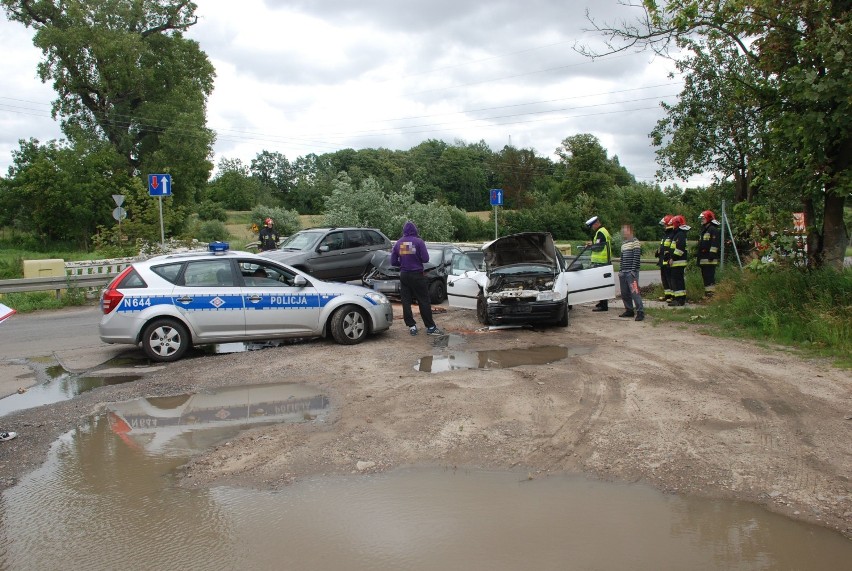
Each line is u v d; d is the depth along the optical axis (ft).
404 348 30.42
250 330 30.01
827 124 31.14
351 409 20.40
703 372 24.20
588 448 16.76
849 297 30.71
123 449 17.39
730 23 35.24
